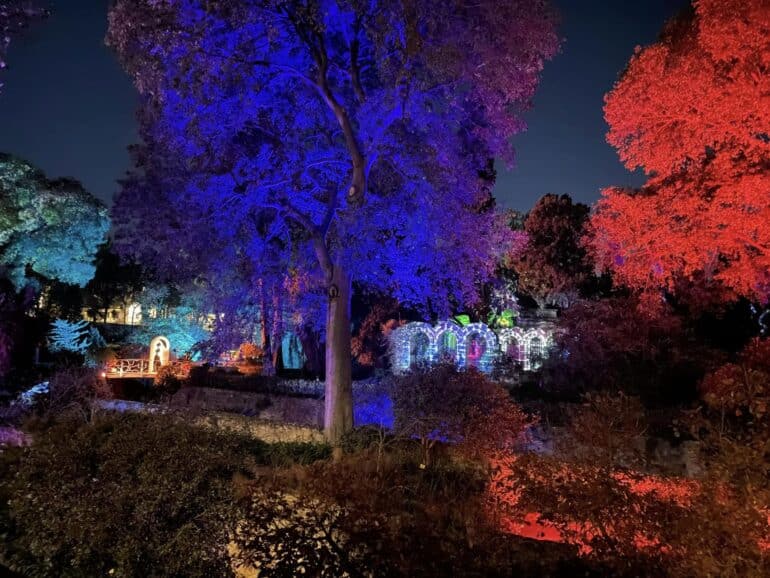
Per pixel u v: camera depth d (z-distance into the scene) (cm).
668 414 1155
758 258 1648
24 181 3061
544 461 455
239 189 1335
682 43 1750
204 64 1104
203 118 1188
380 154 1270
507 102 1264
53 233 3184
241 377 2270
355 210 1228
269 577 381
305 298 2034
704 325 2105
